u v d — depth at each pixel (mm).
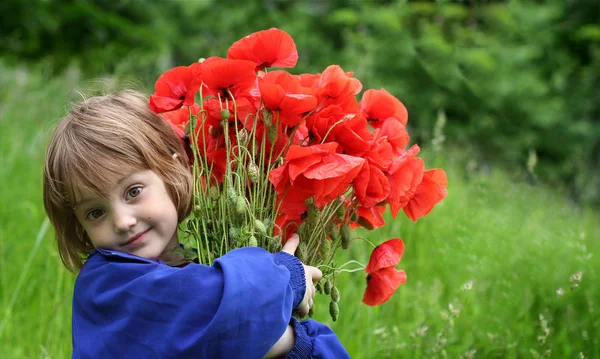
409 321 2895
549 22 9016
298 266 1507
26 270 2814
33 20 7582
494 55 8297
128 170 1508
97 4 8422
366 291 1745
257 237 1562
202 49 10375
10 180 3973
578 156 7871
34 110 5156
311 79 1705
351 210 1693
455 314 2527
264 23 10383
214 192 1635
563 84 8820
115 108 1597
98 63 7594
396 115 1784
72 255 1711
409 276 3191
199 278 1425
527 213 3713
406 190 1604
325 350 1560
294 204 1597
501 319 2752
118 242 1522
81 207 1530
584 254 3131
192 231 1622
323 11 10023
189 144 1711
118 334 1438
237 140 1557
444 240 3324
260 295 1390
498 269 3037
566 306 2865
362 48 8352
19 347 2662
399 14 8242
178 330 1398
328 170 1458
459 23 8695
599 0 9055
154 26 9492
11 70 5922
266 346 1383
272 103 1534
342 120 1549
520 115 8062
